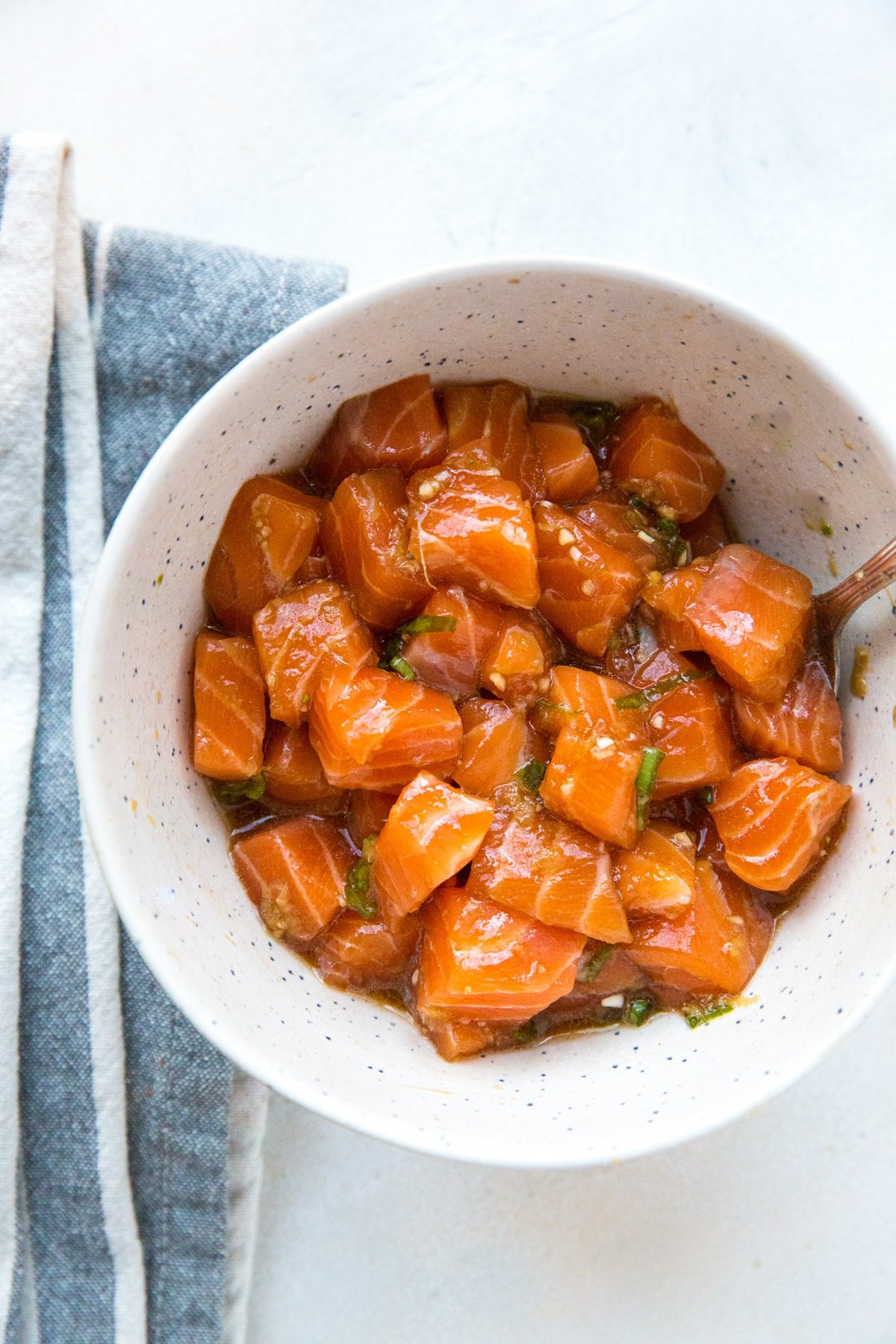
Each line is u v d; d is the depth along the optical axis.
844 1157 0.53
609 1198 0.54
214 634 0.47
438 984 0.46
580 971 0.47
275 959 0.47
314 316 0.44
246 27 0.53
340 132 0.53
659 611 0.47
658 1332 0.53
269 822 0.48
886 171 0.53
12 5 0.53
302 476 0.48
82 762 0.43
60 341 0.50
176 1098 0.51
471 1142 0.45
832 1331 0.53
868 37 0.53
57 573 0.51
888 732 0.46
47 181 0.49
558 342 0.47
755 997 0.47
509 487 0.46
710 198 0.53
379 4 0.53
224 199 0.53
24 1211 0.52
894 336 0.52
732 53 0.53
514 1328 0.53
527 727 0.47
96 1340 0.52
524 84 0.53
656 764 0.46
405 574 0.46
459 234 0.53
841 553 0.47
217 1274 0.52
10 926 0.50
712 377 0.46
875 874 0.46
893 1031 0.53
